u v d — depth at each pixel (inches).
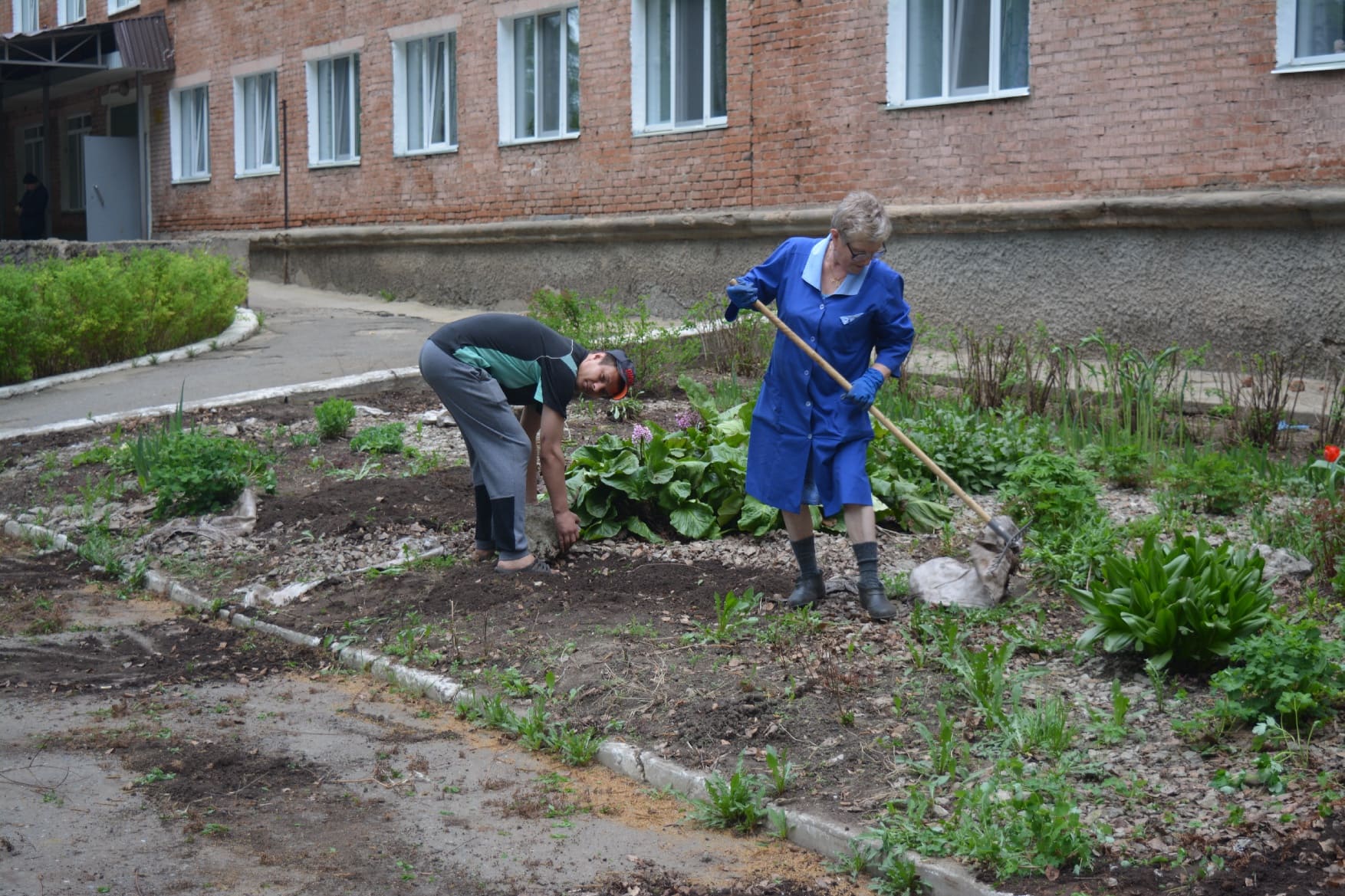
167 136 952.9
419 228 725.3
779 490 218.5
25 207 985.5
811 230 531.8
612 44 610.2
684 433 293.9
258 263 857.5
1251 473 289.9
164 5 943.0
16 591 273.1
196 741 185.2
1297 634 171.5
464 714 195.6
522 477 248.7
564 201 645.3
